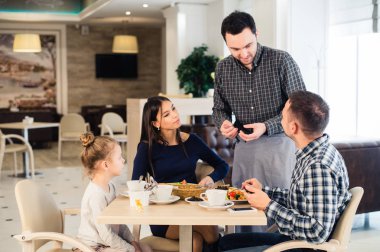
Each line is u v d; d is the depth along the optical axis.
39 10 12.90
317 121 2.28
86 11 12.27
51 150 12.11
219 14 9.88
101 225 2.64
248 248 2.60
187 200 2.64
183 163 3.27
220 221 2.28
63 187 7.47
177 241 3.07
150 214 2.36
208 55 10.35
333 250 2.23
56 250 2.88
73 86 14.68
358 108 6.90
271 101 3.17
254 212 2.39
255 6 7.79
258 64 3.13
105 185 2.85
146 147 3.25
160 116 3.19
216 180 3.28
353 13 6.80
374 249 4.46
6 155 11.23
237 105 3.29
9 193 7.05
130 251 2.68
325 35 7.26
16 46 11.80
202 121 7.50
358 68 6.84
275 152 3.16
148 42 15.19
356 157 4.88
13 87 14.20
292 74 3.08
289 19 7.12
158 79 15.34
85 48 14.70
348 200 2.35
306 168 2.25
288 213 2.26
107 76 14.83
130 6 10.88
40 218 2.74
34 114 13.09
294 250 2.40
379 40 6.49
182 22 10.35
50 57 14.45
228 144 6.64
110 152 2.81
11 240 4.83
